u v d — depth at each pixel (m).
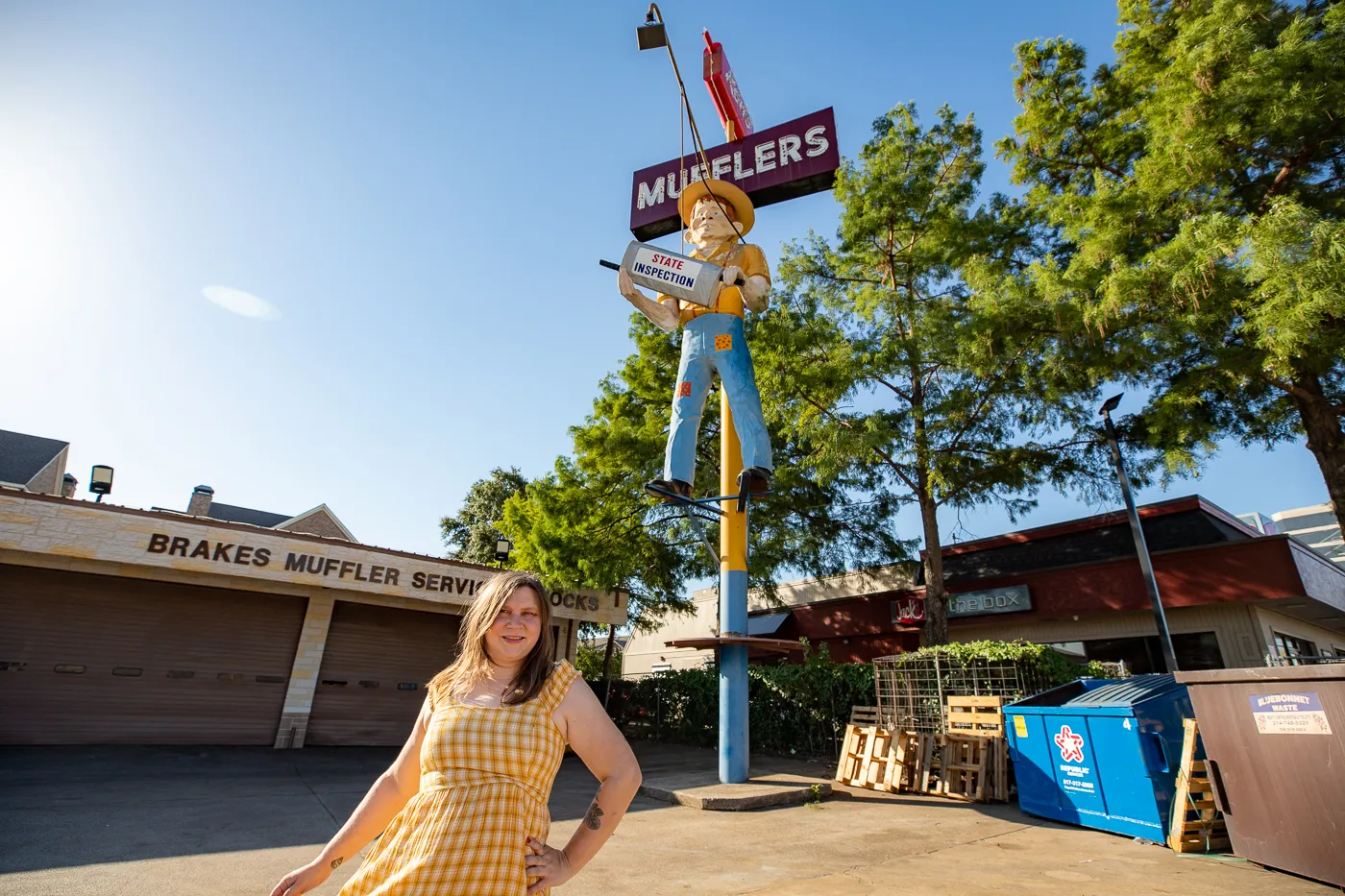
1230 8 9.91
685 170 14.81
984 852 5.75
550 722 1.90
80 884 4.37
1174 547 13.73
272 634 12.44
